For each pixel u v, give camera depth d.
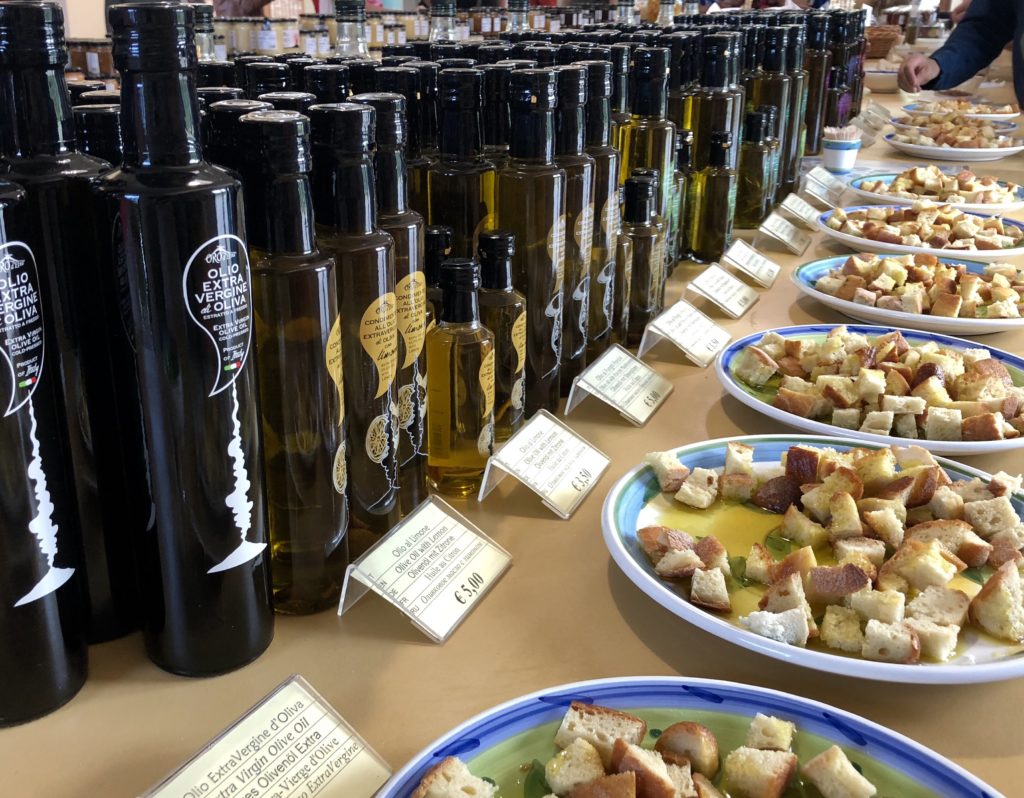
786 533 0.80
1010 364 1.16
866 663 0.59
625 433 1.03
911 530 0.78
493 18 3.20
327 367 0.62
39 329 0.51
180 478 0.55
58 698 0.57
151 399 0.53
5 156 0.53
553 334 0.96
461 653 0.66
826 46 2.40
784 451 0.92
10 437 0.50
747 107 1.94
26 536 0.53
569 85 0.93
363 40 1.32
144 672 0.61
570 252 1.00
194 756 0.50
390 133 0.69
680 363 1.25
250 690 0.60
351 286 0.66
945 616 0.64
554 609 0.71
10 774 0.53
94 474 0.59
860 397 1.03
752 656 0.66
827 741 0.54
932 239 1.67
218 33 2.02
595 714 0.53
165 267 0.51
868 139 2.85
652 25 1.83
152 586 0.59
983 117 2.77
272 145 0.57
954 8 5.57
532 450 0.86
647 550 0.73
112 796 0.52
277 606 0.68
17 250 0.49
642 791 0.49
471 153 0.90
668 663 0.65
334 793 0.52
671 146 1.28
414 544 0.70
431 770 0.49
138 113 0.50
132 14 0.48
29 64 0.52
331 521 0.66
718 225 1.60
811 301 1.51
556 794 0.50
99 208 0.52
